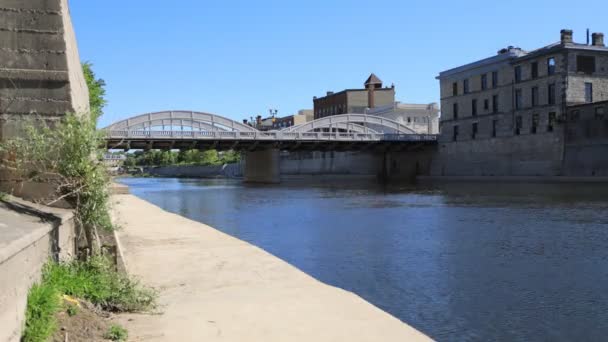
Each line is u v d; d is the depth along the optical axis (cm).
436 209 3278
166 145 6856
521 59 6775
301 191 5862
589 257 1577
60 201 916
